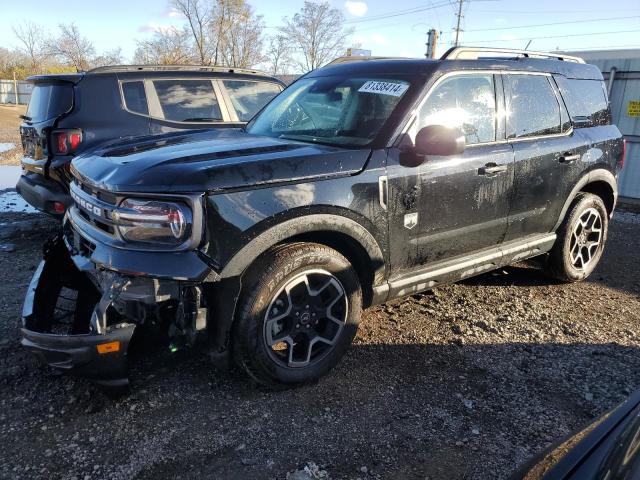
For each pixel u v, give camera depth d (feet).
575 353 12.06
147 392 10.02
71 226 11.35
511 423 9.50
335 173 9.92
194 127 19.33
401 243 11.07
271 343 9.71
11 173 35.01
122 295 8.67
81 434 8.86
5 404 9.55
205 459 8.39
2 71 165.89
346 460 8.46
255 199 9.01
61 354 8.55
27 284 15.15
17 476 7.90
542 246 14.62
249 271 9.37
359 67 13.10
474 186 12.03
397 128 10.93
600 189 16.35
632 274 17.84
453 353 11.81
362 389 10.36
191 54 126.31
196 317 8.81
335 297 10.40
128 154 10.33
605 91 16.49
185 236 8.55
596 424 5.58
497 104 12.85
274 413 9.55
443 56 12.28
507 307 14.42
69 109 17.12
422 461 8.50
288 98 13.82
